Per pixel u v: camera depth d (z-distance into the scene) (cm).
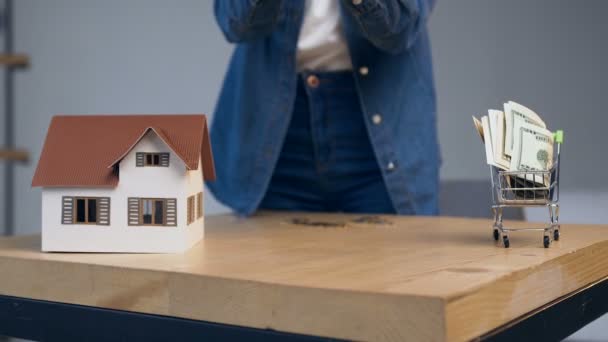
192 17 367
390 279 72
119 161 96
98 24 400
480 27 306
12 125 440
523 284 77
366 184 159
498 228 100
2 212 448
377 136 150
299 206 165
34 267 90
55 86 421
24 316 91
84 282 86
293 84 151
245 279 73
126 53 391
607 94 283
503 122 96
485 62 306
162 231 95
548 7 292
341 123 154
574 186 290
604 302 102
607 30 281
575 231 114
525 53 298
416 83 154
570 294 91
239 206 155
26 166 439
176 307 78
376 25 127
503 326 73
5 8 434
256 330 72
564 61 291
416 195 153
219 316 75
